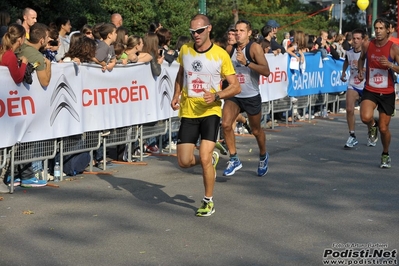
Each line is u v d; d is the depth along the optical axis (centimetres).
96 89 761
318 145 1008
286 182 738
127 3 1741
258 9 3188
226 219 579
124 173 782
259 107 750
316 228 552
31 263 463
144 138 867
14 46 644
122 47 835
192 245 505
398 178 762
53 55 776
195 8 2359
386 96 815
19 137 657
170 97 909
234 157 769
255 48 718
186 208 618
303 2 3853
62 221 570
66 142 736
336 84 1387
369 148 982
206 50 582
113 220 575
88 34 870
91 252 488
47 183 714
